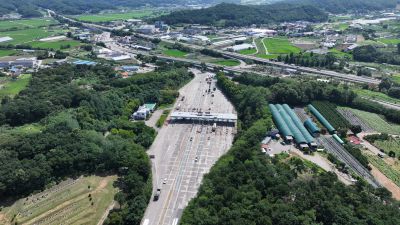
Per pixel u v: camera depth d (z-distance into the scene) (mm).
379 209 181375
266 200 185375
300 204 179875
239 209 180250
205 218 182250
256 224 170500
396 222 168875
